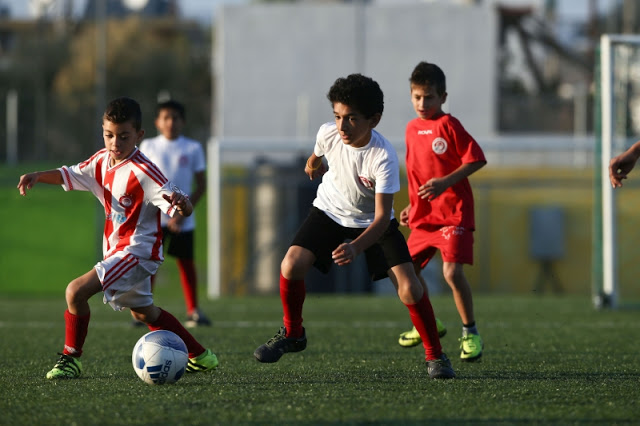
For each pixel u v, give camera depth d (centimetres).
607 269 3512
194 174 2722
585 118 9100
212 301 4191
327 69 8931
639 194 5456
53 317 3152
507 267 5788
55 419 1184
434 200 1850
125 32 12681
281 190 5506
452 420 1181
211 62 13150
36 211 6341
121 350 2081
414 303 1555
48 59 12225
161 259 1556
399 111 8912
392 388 1449
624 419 1198
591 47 11044
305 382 1520
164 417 1193
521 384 1508
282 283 1587
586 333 2533
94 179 1543
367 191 1561
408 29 8925
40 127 9525
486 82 8919
